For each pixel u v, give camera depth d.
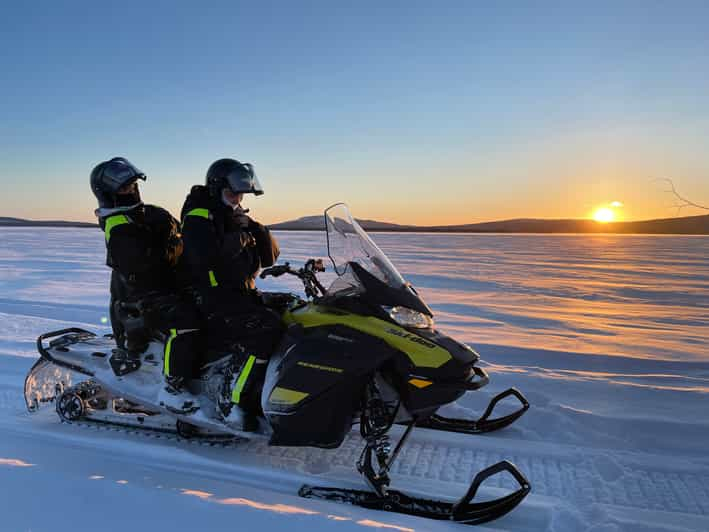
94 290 11.12
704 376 5.08
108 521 2.10
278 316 3.21
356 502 2.67
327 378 2.85
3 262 19.14
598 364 5.49
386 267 3.20
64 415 3.76
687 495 2.81
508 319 8.28
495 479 2.99
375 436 2.77
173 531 2.04
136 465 2.92
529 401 4.15
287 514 2.21
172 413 3.28
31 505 2.20
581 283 13.86
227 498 2.43
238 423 3.09
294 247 34.81
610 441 3.47
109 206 3.28
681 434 3.54
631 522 2.50
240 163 3.34
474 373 2.93
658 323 8.16
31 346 5.92
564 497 2.79
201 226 3.16
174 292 3.46
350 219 3.39
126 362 3.53
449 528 2.43
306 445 2.96
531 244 45.62
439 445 3.44
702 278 15.45
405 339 2.86
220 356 3.27
